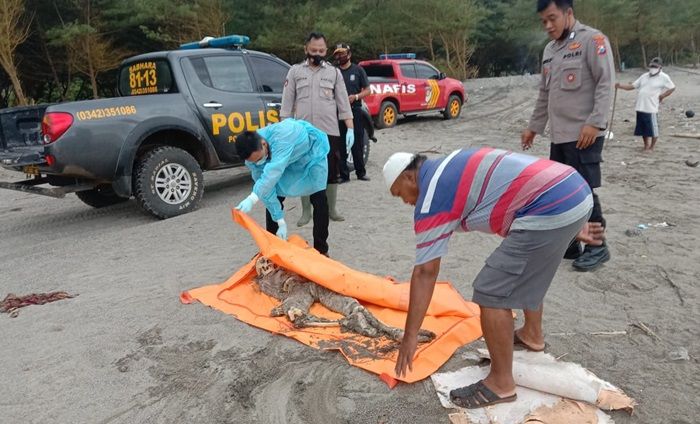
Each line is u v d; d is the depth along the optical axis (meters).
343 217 6.25
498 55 35.09
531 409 2.73
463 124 15.43
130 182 6.29
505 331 2.65
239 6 20.11
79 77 21.09
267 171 4.23
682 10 39.72
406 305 3.79
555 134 4.48
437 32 26.09
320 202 4.75
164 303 4.14
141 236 5.93
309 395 3.02
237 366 3.29
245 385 3.12
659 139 11.41
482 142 12.09
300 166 4.58
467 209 2.61
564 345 3.40
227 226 6.15
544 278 2.66
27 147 6.59
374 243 5.41
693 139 11.25
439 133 13.77
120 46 19.53
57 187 6.18
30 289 4.59
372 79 14.50
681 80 29.39
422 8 24.88
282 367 3.27
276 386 3.10
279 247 4.28
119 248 5.57
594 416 2.67
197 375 3.22
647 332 3.52
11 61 15.46
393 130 14.45
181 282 4.56
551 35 4.38
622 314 3.78
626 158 9.52
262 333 3.66
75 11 17.81
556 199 2.50
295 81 6.24
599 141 4.30
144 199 6.41
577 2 33.94
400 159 2.83
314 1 20.14
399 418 2.80
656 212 6.14
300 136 4.34
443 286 4.14
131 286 4.52
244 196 7.71
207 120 6.94
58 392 3.08
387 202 6.98
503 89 24.55
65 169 5.84
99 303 4.19
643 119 10.06
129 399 3.02
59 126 5.72
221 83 7.25
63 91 21.44
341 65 7.85
